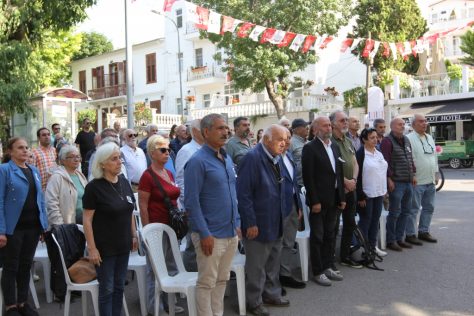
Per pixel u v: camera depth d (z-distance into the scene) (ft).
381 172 21.59
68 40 93.20
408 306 16.07
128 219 13.56
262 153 15.61
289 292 17.88
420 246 24.12
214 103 90.33
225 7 57.93
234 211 13.65
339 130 20.12
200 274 13.17
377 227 22.22
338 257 22.54
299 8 57.77
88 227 12.91
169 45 104.78
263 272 15.72
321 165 18.35
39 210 15.89
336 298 17.06
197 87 100.32
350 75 91.50
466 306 15.92
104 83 119.34
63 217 17.54
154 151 15.90
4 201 15.23
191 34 97.66
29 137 44.68
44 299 18.02
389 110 79.61
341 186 18.89
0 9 33.14
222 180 13.33
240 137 21.26
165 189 15.81
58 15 37.42
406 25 81.30
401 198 23.36
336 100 81.46
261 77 62.44
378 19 80.64
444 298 16.72
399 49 43.47
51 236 14.98
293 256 22.86
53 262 15.20
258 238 15.37
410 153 23.66
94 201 13.01
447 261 21.24
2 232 14.89
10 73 33.53
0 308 15.56
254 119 78.95
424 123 24.53
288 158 18.26
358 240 20.92
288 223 18.31
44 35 41.16
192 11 29.09
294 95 74.64
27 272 15.78
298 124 22.97
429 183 24.40
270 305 16.38
